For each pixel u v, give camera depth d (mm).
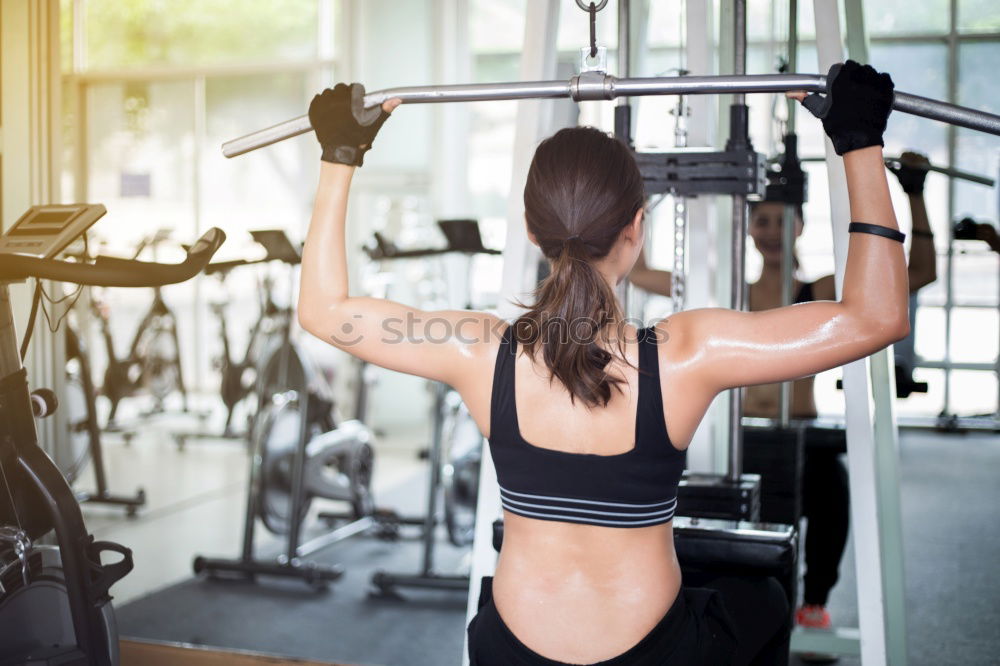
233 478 6059
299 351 4234
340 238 1346
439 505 5023
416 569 4148
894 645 2355
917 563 4113
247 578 3938
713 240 2850
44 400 2018
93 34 8305
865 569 1919
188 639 3240
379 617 3504
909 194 2633
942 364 7793
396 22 7891
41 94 3242
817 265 7918
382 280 6254
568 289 1221
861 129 1185
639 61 2979
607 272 1278
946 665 2930
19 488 1879
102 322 6691
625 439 1218
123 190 8328
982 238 2875
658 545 1250
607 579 1232
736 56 1990
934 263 2623
